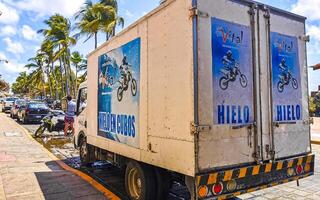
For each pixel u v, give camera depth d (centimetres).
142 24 481
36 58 5894
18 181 662
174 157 398
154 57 446
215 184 377
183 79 384
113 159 619
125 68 536
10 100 3556
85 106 809
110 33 2758
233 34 406
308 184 650
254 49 427
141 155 477
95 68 685
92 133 698
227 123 393
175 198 558
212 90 382
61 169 784
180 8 394
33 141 1312
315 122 2042
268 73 442
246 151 411
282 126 454
